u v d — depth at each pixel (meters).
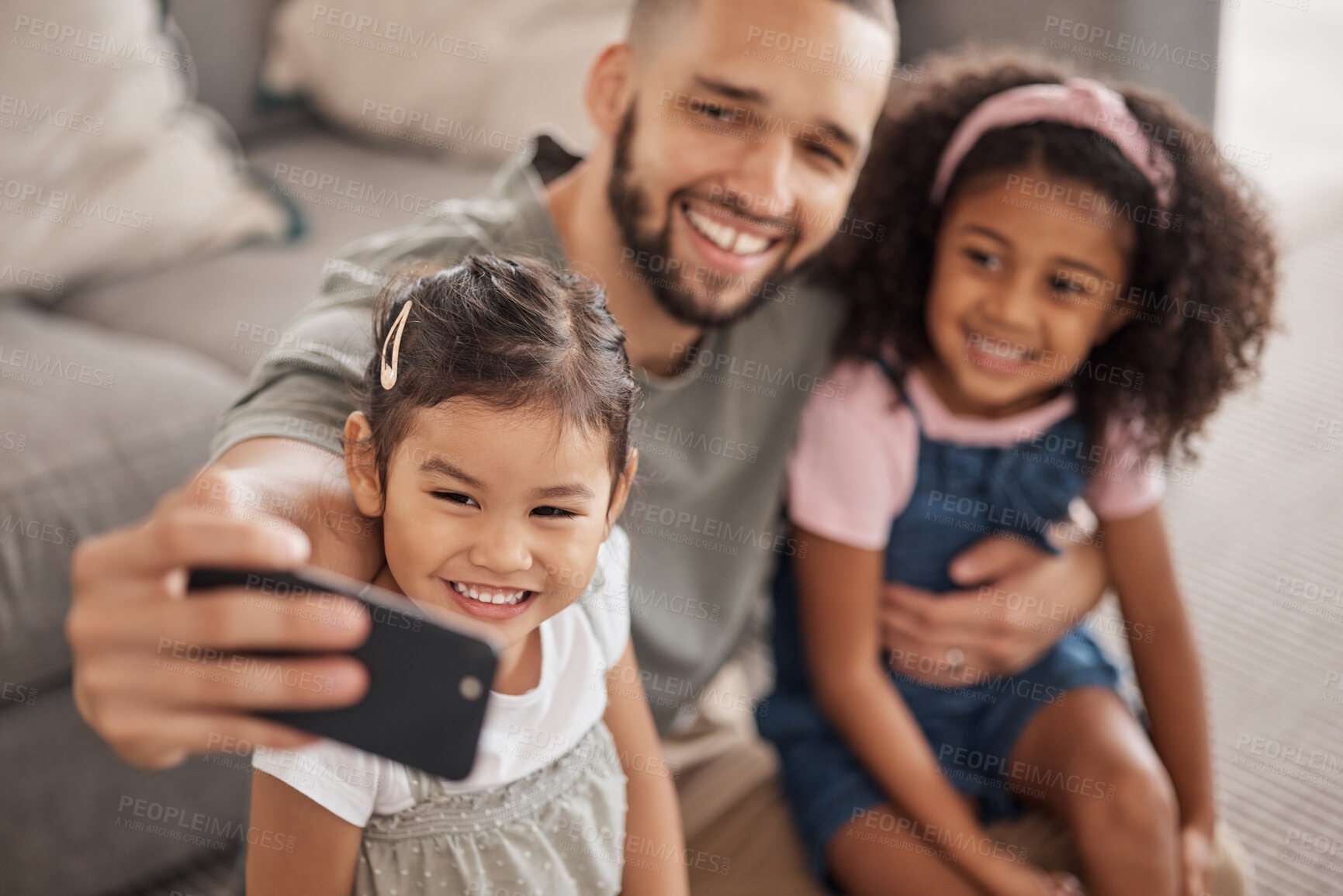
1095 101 0.98
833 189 0.88
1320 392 2.04
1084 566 1.11
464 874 0.67
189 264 1.40
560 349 0.61
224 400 1.16
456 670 0.48
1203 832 1.05
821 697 1.02
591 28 1.57
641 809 0.80
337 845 0.64
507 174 0.92
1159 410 1.09
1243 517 1.78
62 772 1.06
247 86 1.67
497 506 0.60
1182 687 1.11
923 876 0.95
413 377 0.61
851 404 1.03
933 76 1.11
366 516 0.64
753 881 0.99
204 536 0.46
